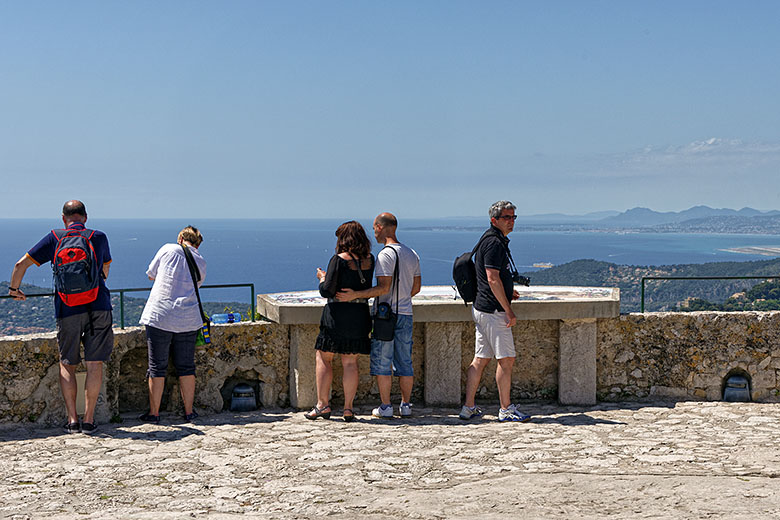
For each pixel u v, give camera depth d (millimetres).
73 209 5973
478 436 5805
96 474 4750
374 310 6527
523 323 7344
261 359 7086
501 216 6293
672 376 7434
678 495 4113
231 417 6691
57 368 6301
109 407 6492
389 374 6570
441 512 3910
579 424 6312
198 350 6910
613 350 7379
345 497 4215
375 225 6684
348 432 5996
